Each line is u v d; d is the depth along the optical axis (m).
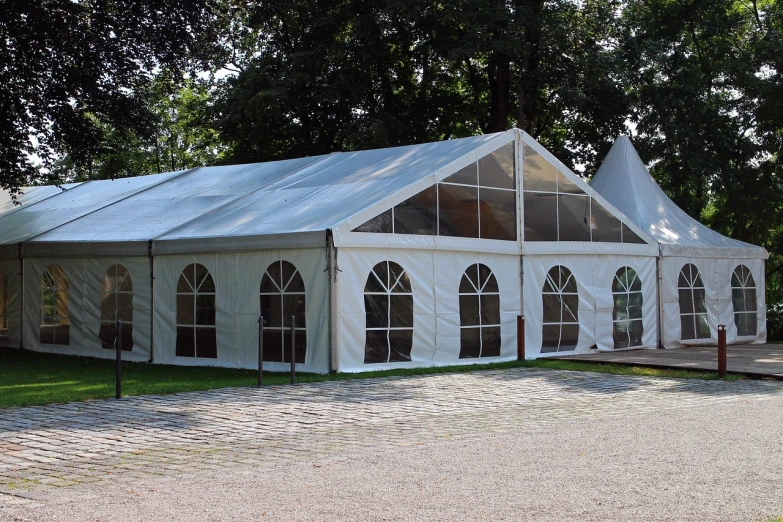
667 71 31.52
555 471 6.68
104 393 11.71
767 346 21.38
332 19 30.12
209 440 8.32
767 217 32.38
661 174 33.62
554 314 18.11
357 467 6.94
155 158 49.06
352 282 14.52
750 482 6.26
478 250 16.64
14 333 20.94
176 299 16.81
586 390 12.23
